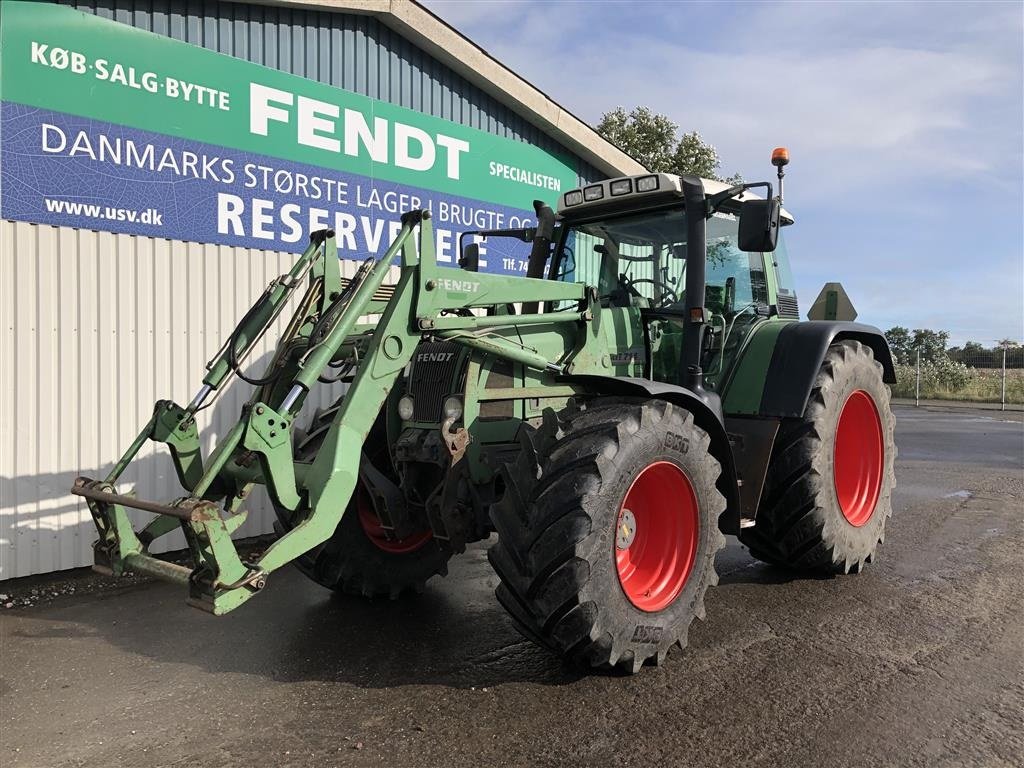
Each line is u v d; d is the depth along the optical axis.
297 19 6.02
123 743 2.71
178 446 3.46
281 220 5.91
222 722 2.86
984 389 24.11
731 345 4.63
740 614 4.00
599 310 4.07
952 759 2.56
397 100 6.82
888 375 5.50
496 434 3.69
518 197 8.12
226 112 5.54
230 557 2.74
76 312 4.84
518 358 3.63
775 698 3.01
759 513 4.44
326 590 4.59
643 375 4.38
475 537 3.66
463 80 7.46
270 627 3.93
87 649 3.63
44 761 2.60
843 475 4.90
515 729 2.78
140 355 5.14
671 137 19.00
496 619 4.03
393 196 6.77
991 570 4.79
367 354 3.25
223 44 5.58
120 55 4.97
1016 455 10.36
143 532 3.41
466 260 4.91
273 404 3.57
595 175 9.30
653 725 2.80
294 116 5.96
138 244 5.11
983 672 3.25
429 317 3.34
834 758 2.57
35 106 4.62
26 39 4.57
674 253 4.41
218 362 3.56
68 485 4.83
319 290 3.73
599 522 2.96
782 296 5.46
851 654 3.45
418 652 3.55
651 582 3.39
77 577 4.84
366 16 6.49
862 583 4.54
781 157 4.30
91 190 4.88
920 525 6.04
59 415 4.78
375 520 4.35
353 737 2.74
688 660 3.39
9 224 4.55
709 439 3.56
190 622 4.02
